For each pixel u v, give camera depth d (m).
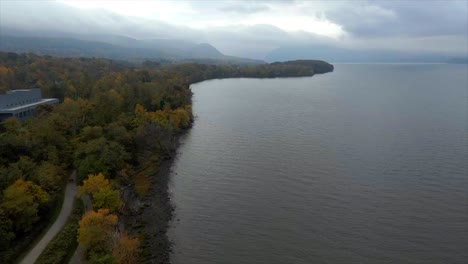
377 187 98.00
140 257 70.62
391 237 75.81
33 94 155.38
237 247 73.75
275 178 105.12
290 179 104.06
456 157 118.56
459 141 135.62
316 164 114.81
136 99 164.38
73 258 65.94
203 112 196.12
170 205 90.69
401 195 93.31
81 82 193.50
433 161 115.44
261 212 86.69
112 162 100.44
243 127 161.88
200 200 93.25
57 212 81.25
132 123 133.75
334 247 73.06
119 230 77.12
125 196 93.31
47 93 176.00
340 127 159.12
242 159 120.75
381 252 71.19
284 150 128.62
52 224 76.69
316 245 73.75
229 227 80.88
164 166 115.94
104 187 82.44
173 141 134.88
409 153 123.25
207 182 103.75
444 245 73.06
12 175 81.50
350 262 68.62
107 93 159.62
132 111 149.50
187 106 179.88
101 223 68.38
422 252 71.06
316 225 80.75
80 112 135.75
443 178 102.69
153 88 183.50
